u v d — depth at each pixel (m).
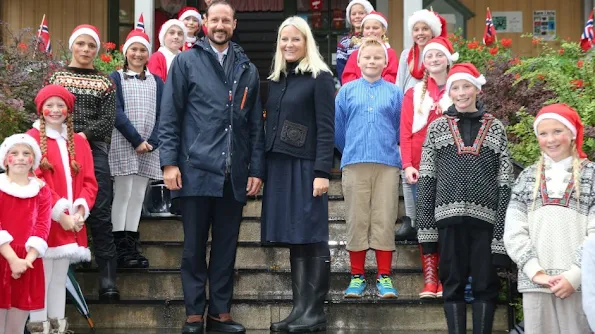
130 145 6.34
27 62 6.60
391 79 6.74
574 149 4.45
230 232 5.33
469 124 4.94
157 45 11.40
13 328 4.76
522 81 6.44
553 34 11.08
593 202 4.31
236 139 5.24
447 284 4.88
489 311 4.77
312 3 11.34
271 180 5.36
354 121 5.89
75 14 11.34
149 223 6.71
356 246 5.75
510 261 5.16
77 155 5.32
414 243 6.23
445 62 5.80
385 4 11.04
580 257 4.16
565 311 4.27
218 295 5.33
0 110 5.81
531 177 4.52
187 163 5.18
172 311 5.73
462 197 4.78
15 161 4.77
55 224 5.02
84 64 5.96
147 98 6.51
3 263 4.66
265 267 6.37
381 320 5.61
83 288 6.09
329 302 5.63
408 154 5.80
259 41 13.57
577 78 6.00
